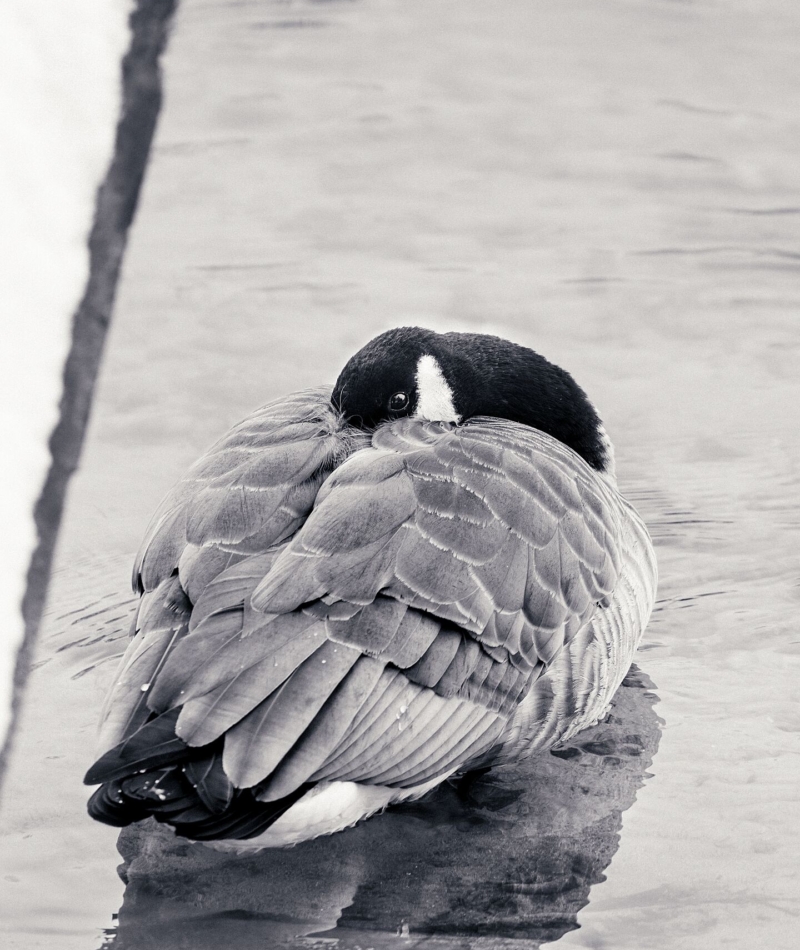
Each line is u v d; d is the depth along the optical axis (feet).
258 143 67.05
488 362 31.58
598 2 87.51
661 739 25.84
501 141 67.10
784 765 24.68
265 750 18.71
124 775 18.03
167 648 20.85
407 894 20.95
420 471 23.29
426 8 87.30
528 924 20.03
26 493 4.77
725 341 48.16
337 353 46.44
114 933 19.83
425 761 21.29
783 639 29.76
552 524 23.72
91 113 4.69
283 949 19.34
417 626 21.17
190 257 55.11
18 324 4.72
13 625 4.82
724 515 36.09
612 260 54.85
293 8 86.84
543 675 24.03
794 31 81.71
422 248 55.88
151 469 39.37
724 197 61.00
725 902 20.49
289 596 20.70
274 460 24.11
